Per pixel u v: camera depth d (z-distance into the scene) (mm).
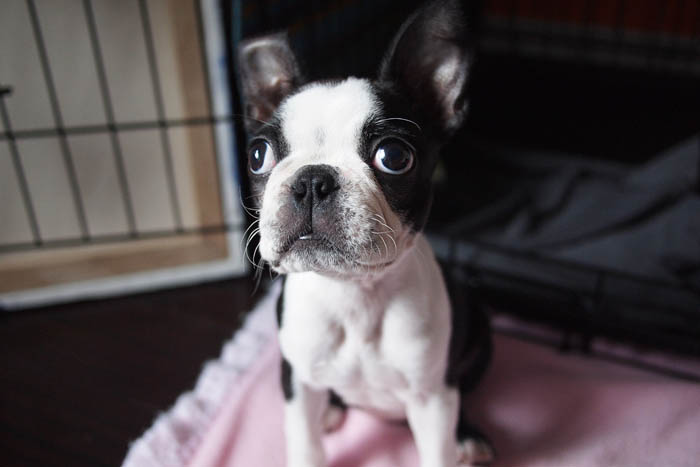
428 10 277
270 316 479
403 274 283
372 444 372
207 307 516
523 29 840
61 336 484
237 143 495
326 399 344
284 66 301
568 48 836
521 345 447
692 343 427
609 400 395
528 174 642
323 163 249
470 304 358
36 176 502
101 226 536
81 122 496
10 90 441
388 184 257
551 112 770
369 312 287
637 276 464
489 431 382
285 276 314
